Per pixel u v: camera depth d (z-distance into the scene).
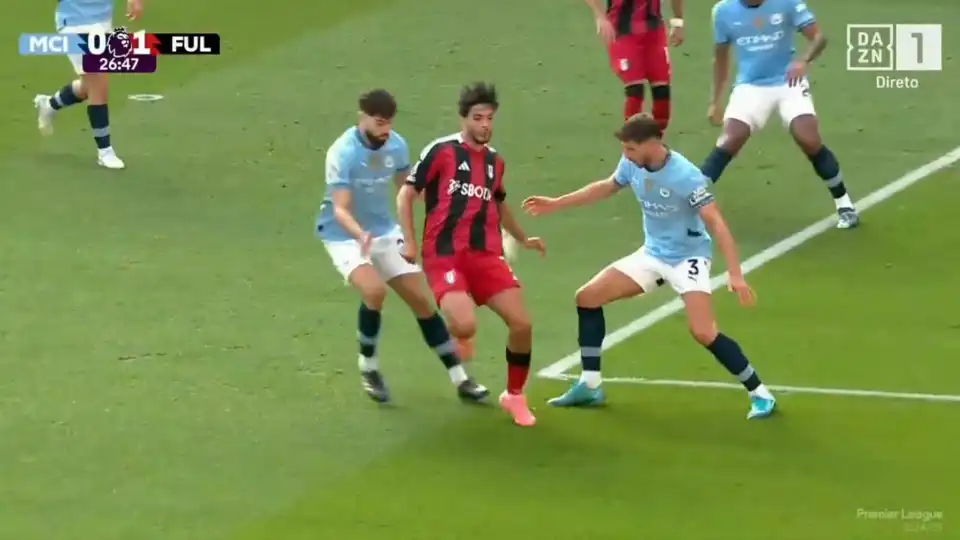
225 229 51.66
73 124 61.44
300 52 69.50
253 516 33.16
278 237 51.03
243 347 42.44
